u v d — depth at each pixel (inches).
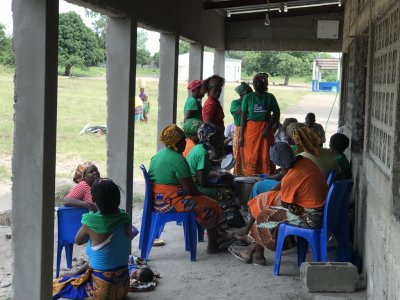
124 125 204.7
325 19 443.2
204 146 234.8
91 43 1092.5
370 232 167.2
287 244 196.7
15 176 144.8
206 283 182.7
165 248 219.9
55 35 145.9
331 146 231.1
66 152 491.8
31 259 146.7
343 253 191.6
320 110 1002.1
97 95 901.2
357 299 167.9
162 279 186.1
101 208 152.4
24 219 145.7
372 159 179.6
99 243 151.6
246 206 263.0
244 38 454.3
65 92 906.7
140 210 284.8
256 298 170.4
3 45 924.0
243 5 359.3
